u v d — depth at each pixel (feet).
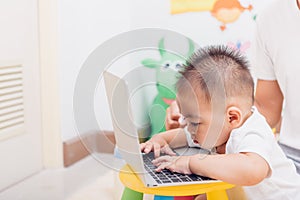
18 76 5.57
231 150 2.94
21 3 5.58
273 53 3.93
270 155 2.86
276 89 4.11
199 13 6.82
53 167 6.12
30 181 5.54
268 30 3.95
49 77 6.02
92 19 6.69
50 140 6.10
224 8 6.70
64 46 6.09
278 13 3.88
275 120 4.24
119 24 7.09
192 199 3.04
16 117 5.57
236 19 6.69
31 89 5.87
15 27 5.48
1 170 5.27
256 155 2.71
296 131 3.82
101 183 5.34
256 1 6.58
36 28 5.93
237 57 3.16
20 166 5.65
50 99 6.04
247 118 3.01
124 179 2.82
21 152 5.68
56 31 5.92
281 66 3.86
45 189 5.20
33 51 5.89
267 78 4.09
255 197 3.23
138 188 2.66
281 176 3.17
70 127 6.32
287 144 3.84
